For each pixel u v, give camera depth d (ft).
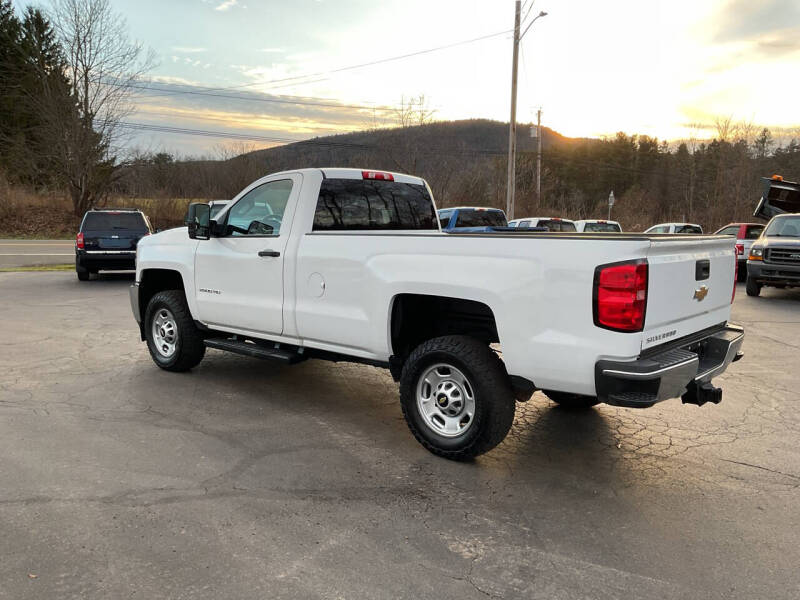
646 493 11.87
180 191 143.84
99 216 46.62
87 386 18.57
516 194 134.92
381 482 12.16
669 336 11.85
